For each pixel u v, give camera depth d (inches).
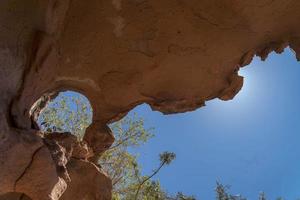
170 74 256.7
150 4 220.4
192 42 240.8
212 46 245.0
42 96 225.3
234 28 235.5
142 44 236.5
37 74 187.6
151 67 249.0
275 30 240.7
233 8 224.4
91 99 260.1
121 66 244.4
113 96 258.8
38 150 175.5
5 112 169.6
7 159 164.4
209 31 236.4
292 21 235.5
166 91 265.1
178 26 232.2
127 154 516.4
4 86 169.6
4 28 167.8
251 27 235.3
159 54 243.4
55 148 191.6
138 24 226.8
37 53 181.9
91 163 234.8
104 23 220.7
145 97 266.4
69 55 221.5
